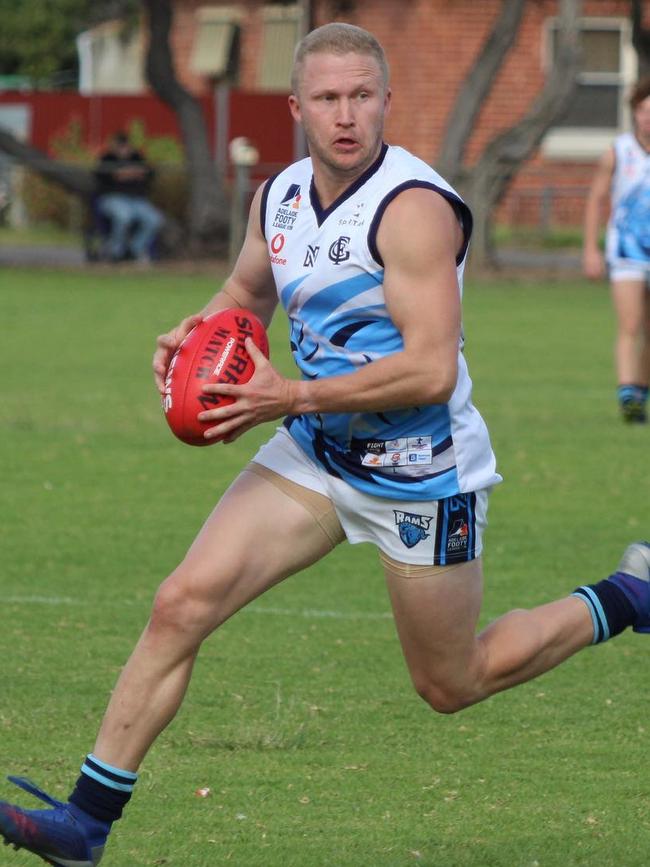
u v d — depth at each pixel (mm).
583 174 126312
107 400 51312
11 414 48219
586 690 23188
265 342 16500
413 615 16812
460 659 17078
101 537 32688
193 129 102625
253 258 17656
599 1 124562
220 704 22188
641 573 18156
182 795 18703
